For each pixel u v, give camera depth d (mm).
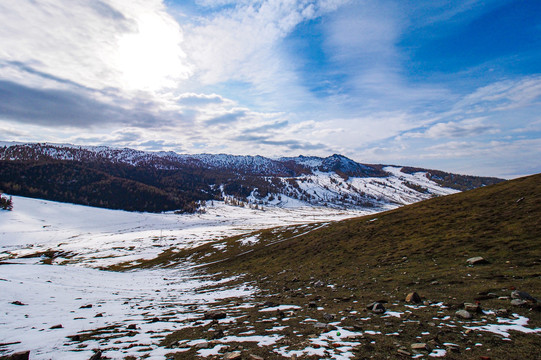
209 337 11570
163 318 17109
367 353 8586
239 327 13086
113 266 87625
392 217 55938
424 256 29328
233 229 176375
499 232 30094
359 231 52562
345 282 25375
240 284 35000
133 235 169875
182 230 187375
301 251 51656
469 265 23000
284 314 15219
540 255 21344
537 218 30172
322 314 14547
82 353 10156
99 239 162625
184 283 43031
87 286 38625
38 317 18438
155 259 89625
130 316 18484
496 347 8461
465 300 14430
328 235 57781
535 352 7883
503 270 19625
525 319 10781
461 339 9305
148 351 10102
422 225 43688
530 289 14719
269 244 71438
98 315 18844
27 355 9609
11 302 23016
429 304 14523
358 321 12445
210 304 22578
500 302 13250
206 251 83938
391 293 18516
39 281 37875
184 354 9484
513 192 44031
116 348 10672
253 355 8734
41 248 143750
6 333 14062
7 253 133750
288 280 31859
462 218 40281
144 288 38844
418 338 9641
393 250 35375
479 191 54000
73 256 114312
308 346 9461
